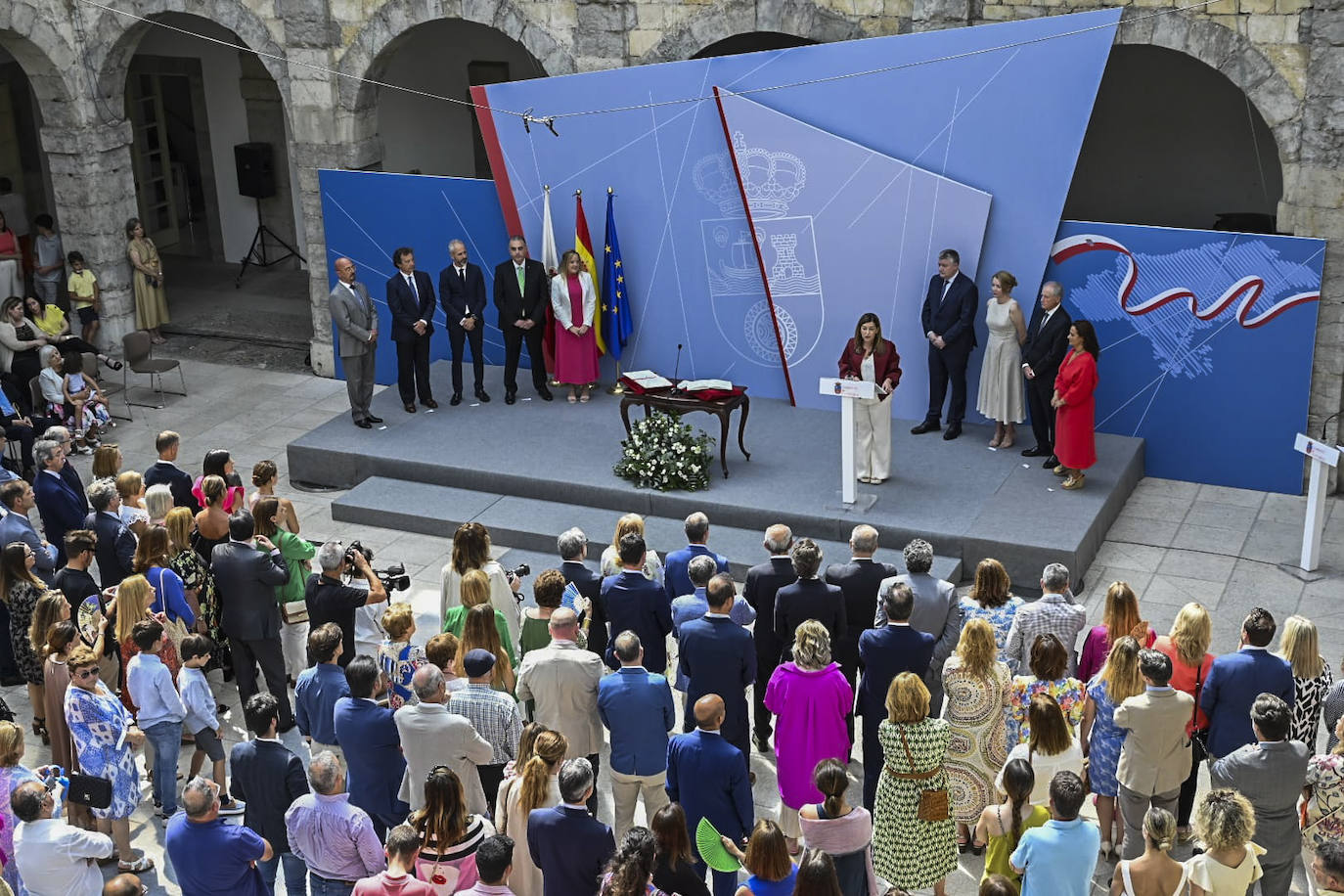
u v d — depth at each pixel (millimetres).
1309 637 7609
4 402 13703
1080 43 12422
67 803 8430
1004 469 12836
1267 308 12531
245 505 10406
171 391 16344
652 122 14133
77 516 11117
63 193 17141
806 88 13477
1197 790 8883
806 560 8156
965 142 13070
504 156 14797
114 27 16438
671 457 12500
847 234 13711
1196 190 17500
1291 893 7801
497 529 12438
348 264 13922
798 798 7648
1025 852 6371
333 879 6754
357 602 8820
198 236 21812
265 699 7086
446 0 14820
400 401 14953
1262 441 12953
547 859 6469
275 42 15570
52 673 8406
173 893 8188
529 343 14648
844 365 12391
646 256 14656
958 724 7773
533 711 8438
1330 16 11672
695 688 7965
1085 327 12047
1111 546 12133
